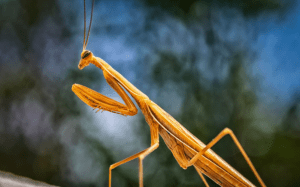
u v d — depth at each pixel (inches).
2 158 19.3
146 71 21.5
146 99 9.4
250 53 21.7
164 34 21.8
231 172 9.4
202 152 9.2
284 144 20.1
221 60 21.5
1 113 19.6
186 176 20.6
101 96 9.4
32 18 20.8
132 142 20.7
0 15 20.0
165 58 21.5
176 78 21.3
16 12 20.4
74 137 20.3
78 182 20.0
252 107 20.9
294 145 19.9
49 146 20.1
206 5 21.6
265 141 20.4
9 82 20.0
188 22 21.9
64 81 21.0
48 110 20.5
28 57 20.6
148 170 20.5
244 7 21.5
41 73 20.7
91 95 9.4
